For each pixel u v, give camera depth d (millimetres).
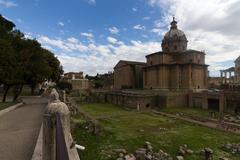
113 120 29109
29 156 8383
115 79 78500
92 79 117250
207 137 20609
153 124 26547
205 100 39062
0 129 13203
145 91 51969
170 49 60125
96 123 18609
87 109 41844
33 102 31969
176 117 31438
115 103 53250
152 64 59125
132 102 43906
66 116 3863
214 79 85188
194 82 51594
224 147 17531
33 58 32688
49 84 85750
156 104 43969
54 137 3590
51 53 49500
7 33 28906
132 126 25078
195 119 29969
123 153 14531
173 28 62438
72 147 5039
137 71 69875
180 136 20797
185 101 43781
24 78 31109
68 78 110812
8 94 52250
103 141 16984
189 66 51125
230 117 29578
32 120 16359
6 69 25625
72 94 65688
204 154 15555
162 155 14633
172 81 54312
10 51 26406
